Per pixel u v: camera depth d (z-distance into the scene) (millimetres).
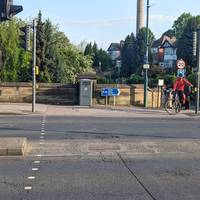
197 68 27406
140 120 21812
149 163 10914
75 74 68562
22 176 9477
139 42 110562
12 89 33781
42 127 17969
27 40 25453
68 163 10836
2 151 11656
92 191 8344
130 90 34469
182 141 14156
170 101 27125
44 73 53219
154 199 7844
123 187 8633
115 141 14148
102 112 26953
